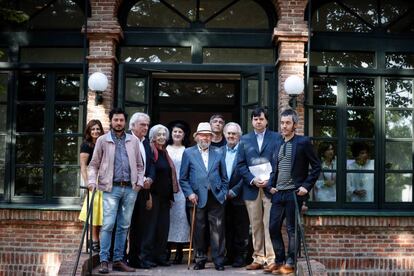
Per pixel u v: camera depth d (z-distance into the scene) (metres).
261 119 8.03
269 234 7.77
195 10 10.46
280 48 10.05
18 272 9.77
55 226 9.84
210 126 8.30
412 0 10.58
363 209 10.12
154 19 10.45
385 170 10.23
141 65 10.16
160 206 8.12
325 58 10.43
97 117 9.83
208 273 7.55
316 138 10.18
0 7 9.22
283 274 7.49
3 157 10.26
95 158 7.43
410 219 9.77
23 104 10.28
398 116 10.38
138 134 7.88
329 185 10.15
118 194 7.41
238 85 11.11
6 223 9.89
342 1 10.54
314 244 9.80
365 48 10.41
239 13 10.48
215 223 7.93
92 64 9.97
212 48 10.37
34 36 10.37
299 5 10.08
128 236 8.52
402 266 9.80
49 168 10.13
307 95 9.92
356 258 9.77
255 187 8.03
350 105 10.31
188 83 11.13
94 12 10.02
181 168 8.11
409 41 10.49
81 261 7.15
